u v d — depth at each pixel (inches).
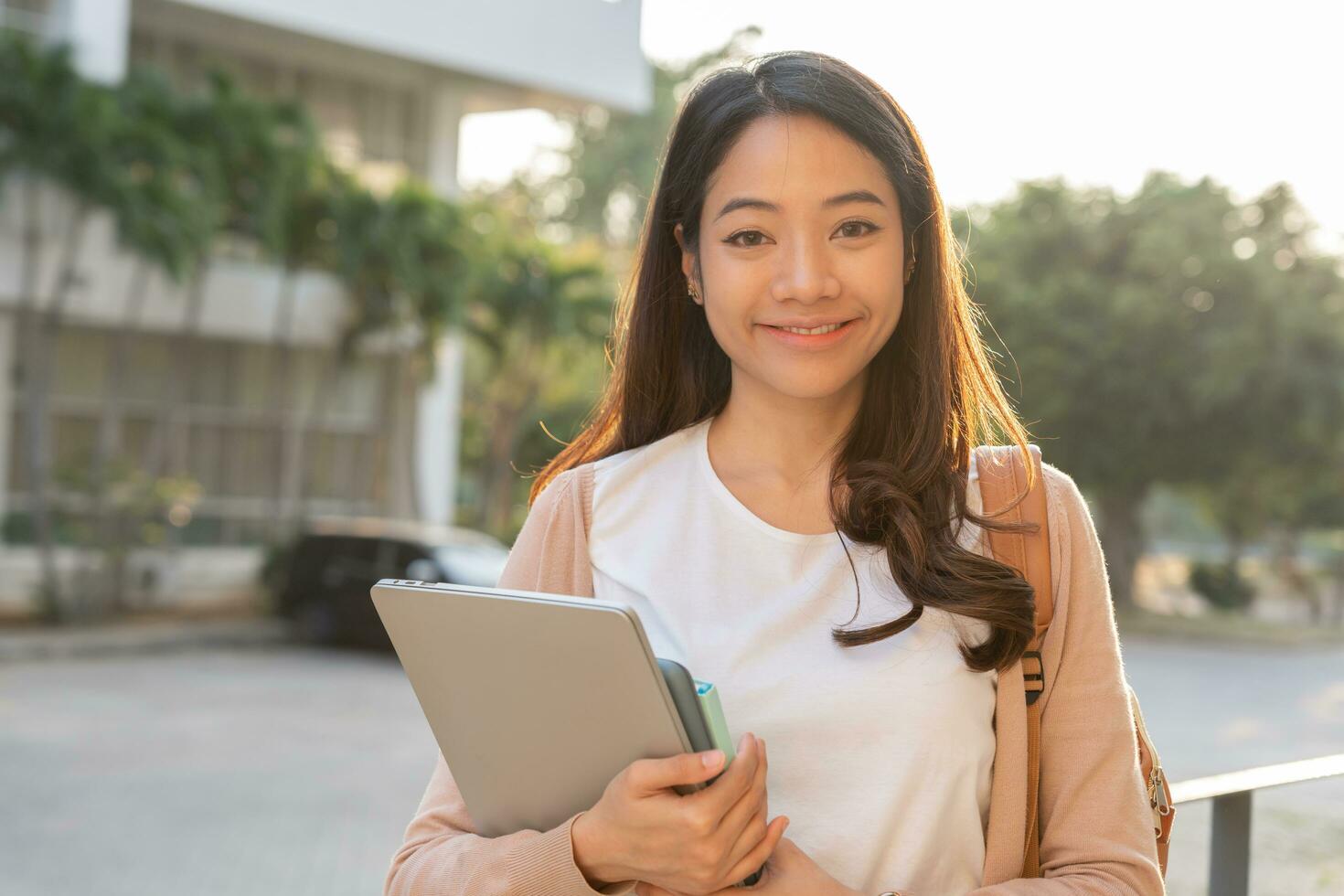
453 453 778.8
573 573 52.1
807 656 47.1
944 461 49.3
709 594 49.0
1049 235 907.4
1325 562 1336.1
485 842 45.9
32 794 291.9
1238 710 548.1
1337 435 845.2
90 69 598.9
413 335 735.1
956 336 51.9
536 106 797.9
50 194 588.4
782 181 46.8
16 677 468.4
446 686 45.3
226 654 556.4
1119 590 960.3
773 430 50.9
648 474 52.4
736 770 40.3
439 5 706.2
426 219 675.4
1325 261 872.3
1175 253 844.0
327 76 733.3
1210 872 71.4
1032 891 44.6
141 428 667.4
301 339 697.0
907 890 45.6
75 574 606.2
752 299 47.8
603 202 1413.6
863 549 48.3
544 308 779.4
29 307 589.9
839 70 48.2
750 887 42.5
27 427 606.2
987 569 46.5
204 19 655.8
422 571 551.5
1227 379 824.3
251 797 297.3
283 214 632.4
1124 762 47.9
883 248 47.4
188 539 685.9
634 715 40.8
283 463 724.0
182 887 227.8
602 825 41.4
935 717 45.9
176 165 578.9
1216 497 1092.5
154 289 645.9
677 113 51.0
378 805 294.4
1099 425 876.0
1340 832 70.9
